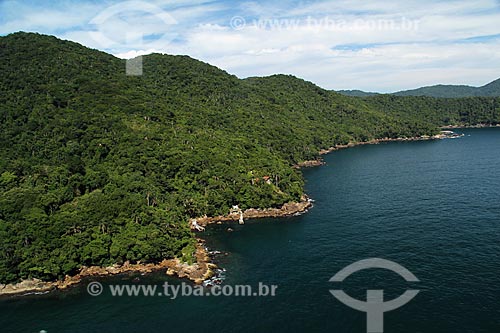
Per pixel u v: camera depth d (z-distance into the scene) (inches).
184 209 6102.4
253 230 5753.0
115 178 5713.6
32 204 4761.3
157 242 4670.3
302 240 5275.6
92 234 4638.3
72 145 6240.2
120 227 4815.5
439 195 7007.9
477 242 4845.0
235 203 6540.4
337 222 5900.6
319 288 4013.3
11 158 5841.5
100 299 3993.6
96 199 5034.5
